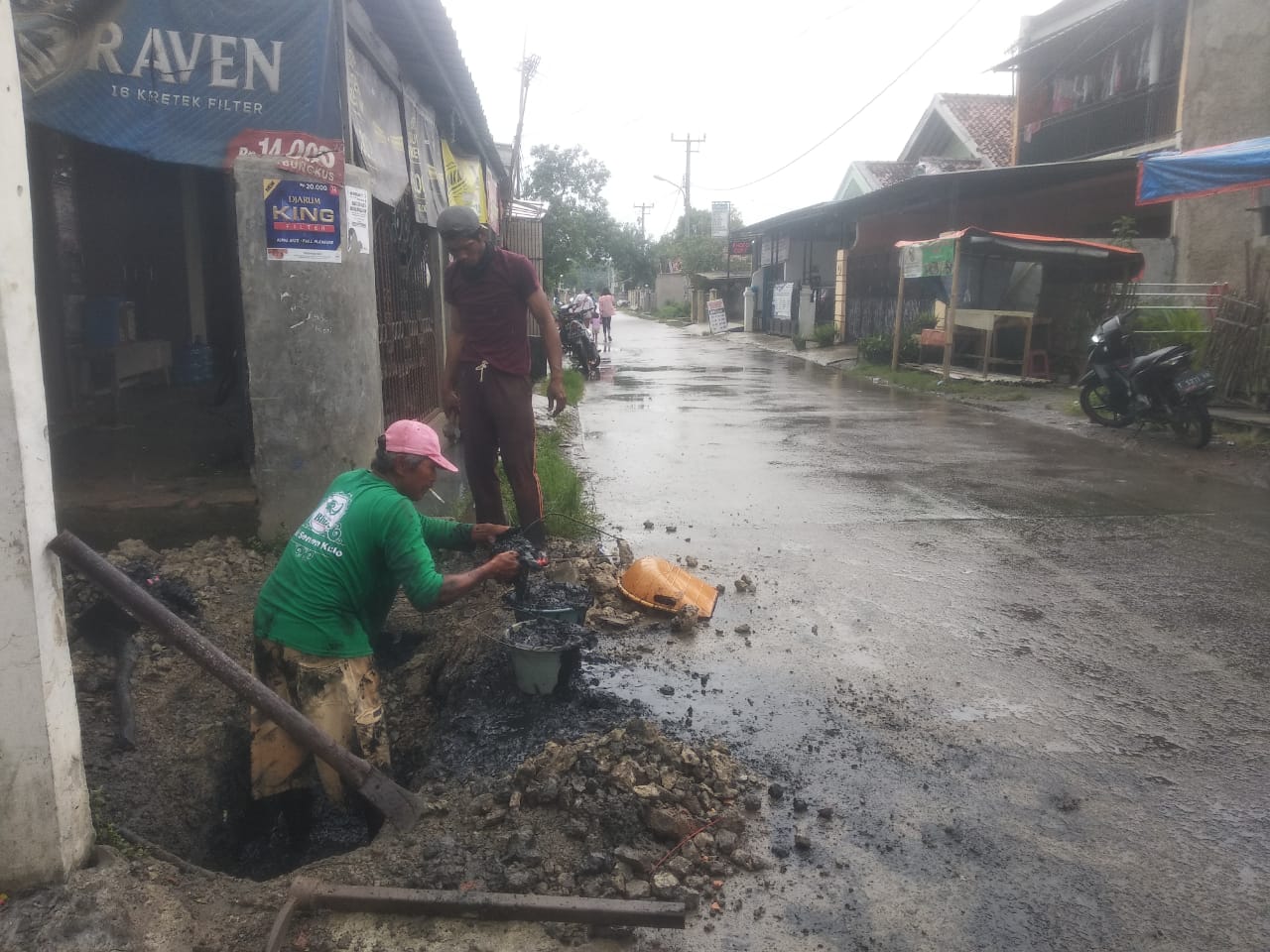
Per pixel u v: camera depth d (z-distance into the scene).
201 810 3.50
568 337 19.03
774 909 2.73
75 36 4.97
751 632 4.90
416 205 8.38
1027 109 21.28
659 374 20.09
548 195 41.12
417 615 4.99
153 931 2.42
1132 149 16.91
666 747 3.43
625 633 4.84
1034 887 2.87
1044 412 13.02
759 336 33.16
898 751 3.69
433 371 9.93
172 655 4.19
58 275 8.25
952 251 15.21
